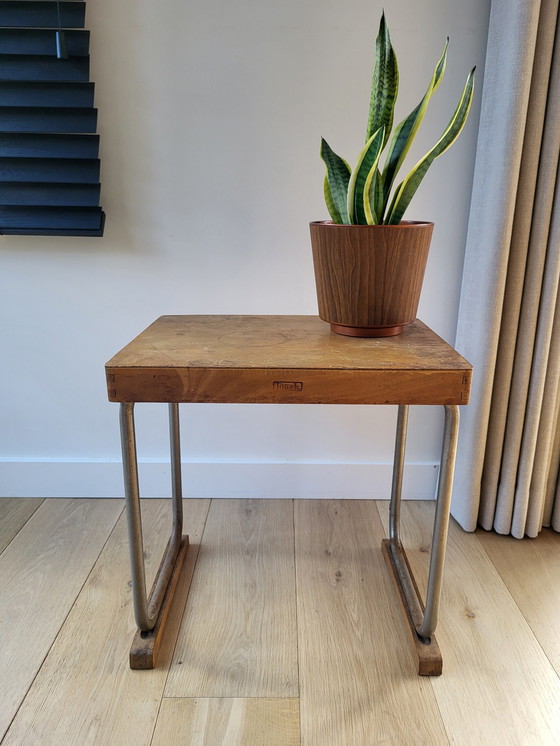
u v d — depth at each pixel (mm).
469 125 1388
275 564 1384
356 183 994
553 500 1516
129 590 1288
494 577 1344
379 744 947
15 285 1493
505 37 1229
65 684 1055
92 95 1321
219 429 1614
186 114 1377
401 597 1239
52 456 1639
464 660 1113
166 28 1323
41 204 1374
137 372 931
